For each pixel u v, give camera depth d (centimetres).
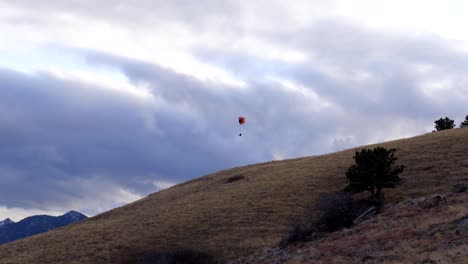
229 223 4431
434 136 6269
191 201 5731
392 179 4078
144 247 4272
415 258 2030
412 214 2991
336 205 3550
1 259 4778
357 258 2348
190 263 3697
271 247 3519
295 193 4916
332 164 5891
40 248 4909
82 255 4362
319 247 2828
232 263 3456
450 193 3319
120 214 6397
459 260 1834
